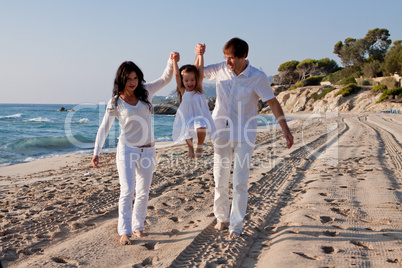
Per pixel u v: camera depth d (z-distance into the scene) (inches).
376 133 659.4
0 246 138.4
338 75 3154.5
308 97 2765.7
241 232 148.6
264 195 218.2
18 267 120.0
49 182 275.3
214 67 148.5
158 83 151.4
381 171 277.1
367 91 2391.7
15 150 547.5
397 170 284.7
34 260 125.4
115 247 137.2
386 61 2664.9
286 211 183.6
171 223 165.9
